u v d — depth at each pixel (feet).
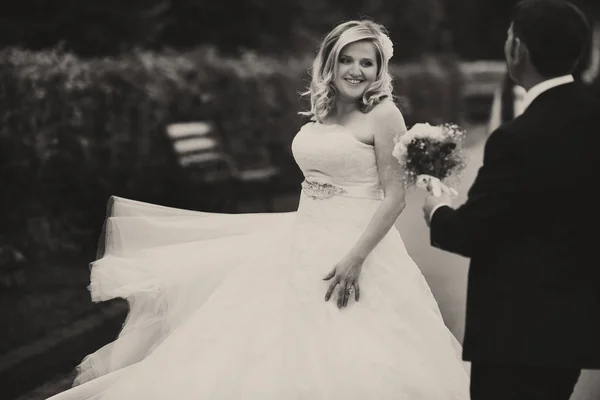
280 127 45.01
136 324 16.76
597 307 11.87
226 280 15.79
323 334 14.48
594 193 11.99
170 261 16.88
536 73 12.48
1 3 47.80
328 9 83.97
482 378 12.42
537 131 12.00
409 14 95.14
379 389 13.75
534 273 11.94
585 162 11.91
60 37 49.08
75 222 30.42
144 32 51.26
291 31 76.48
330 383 13.88
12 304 24.81
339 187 15.35
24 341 21.39
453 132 13.10
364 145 15.08
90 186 30.42
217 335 14.93
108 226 17.49
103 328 23.48
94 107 29.91
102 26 49.96
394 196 14.75
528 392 12.14
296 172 46.78
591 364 11.65
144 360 14.93
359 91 15.11
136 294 16.69
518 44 12.55
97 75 29.99
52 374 20.93
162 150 32.78
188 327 15.16
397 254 15.65
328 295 14.73
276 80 44.42
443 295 23.79
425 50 96.78
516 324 11.89
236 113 41.34
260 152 42.96
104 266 17.06
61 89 28.14
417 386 14.12
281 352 14.49
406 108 61.46
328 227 15.29
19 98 26.63
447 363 14.92
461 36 118.52
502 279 12.10
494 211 11.86
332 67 15.19
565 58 12.31
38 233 28.04
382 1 94.22
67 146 28.86
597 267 12.05
